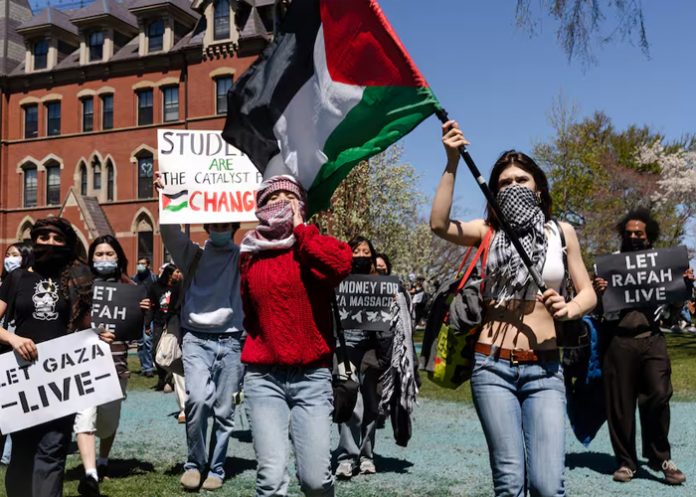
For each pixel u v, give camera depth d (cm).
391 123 434
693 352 2106
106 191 3681
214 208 652
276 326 373
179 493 593
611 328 662
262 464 369
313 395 375
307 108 456
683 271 631
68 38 3941
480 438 862
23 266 496
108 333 467
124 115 3681
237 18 3488
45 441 443
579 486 631
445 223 373
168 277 1212
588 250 4209
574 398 700
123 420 984
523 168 387
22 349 442
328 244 371
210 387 608
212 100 3466
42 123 3859
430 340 384
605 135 4934
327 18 448
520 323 357
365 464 672
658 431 640
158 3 3566
